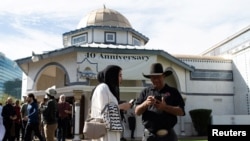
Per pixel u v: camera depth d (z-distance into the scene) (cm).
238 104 2455
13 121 1327
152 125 443
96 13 2439
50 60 2050
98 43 2208
